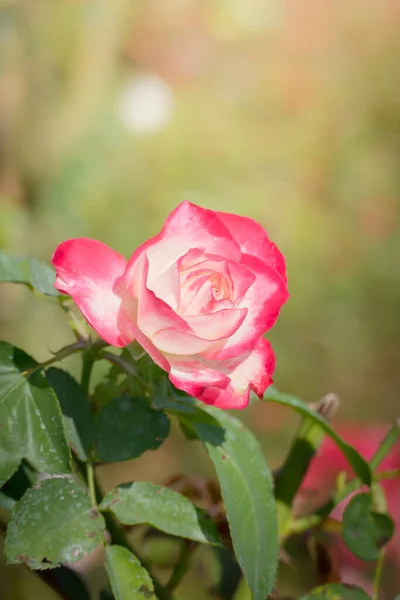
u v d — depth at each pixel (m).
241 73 4.38
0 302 2.53
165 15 4.31
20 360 0.60
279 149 3.96
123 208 3.36
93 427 0.62
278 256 0.62
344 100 4.32
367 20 4.75
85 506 0.59
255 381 0.59
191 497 0.76
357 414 3.22
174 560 0.77
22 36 3.06
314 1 4.76
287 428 2.58
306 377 3.25
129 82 3.76
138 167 3.47
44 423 0.59
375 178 4.00
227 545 0.73
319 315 3.41
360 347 3.37
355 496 0.68
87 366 0.64
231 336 0.60
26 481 0.64
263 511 0.63
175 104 3.92
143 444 0.62
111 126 3.38
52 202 3.08
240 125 4.00
